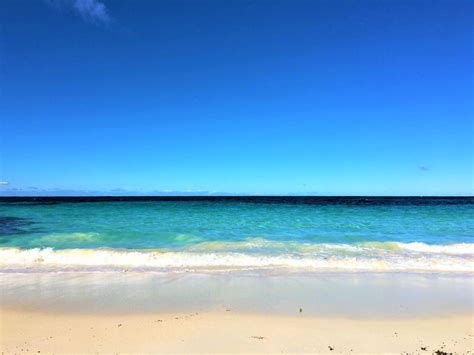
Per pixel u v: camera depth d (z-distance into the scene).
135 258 12.47
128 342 5.59
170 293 8.45
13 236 16.88
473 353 5.26
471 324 6.54
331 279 9.91
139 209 33.78
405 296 8.31
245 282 9.54
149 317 6.78
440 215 28.67
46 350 5.28
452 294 8.50
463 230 20.41
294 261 12.20
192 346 5.43
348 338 5.80
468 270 11.15
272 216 27.73
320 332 6.06
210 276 10.20
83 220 23.84
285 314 7.00
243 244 15.55
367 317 6.86
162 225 21.69
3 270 10.91
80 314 6.94
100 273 10.53
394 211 32.50
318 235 18.41
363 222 23.97
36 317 6.77
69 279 9.80
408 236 18.30
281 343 5.57
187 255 12.89
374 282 9.61
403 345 5.55
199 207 38.28
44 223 21.98
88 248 14.23
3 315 6.88
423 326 6.41
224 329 6.16
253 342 5.60
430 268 11.39
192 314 6.96
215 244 15.52
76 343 5.54
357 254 13.52
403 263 12.09
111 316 6.83
